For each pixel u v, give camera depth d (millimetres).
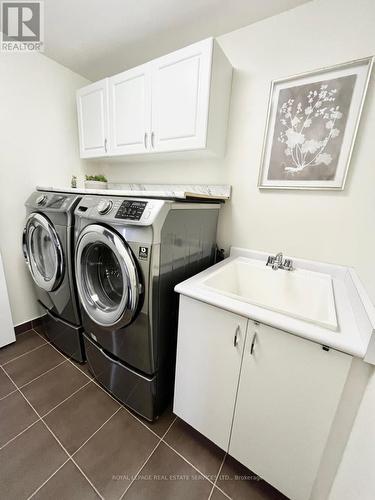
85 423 1187
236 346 887
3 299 1648
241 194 1551
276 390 819
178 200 1096
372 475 469
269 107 1328
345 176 1187
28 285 1901
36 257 1711
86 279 1298
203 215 1349
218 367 956
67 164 2016
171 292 1129
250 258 1563
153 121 1413
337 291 1091
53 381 1436
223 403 973
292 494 857
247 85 1405
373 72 1067
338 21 1118
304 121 1251
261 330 812
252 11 1248
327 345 675
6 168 1643
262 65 1343
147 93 1401
